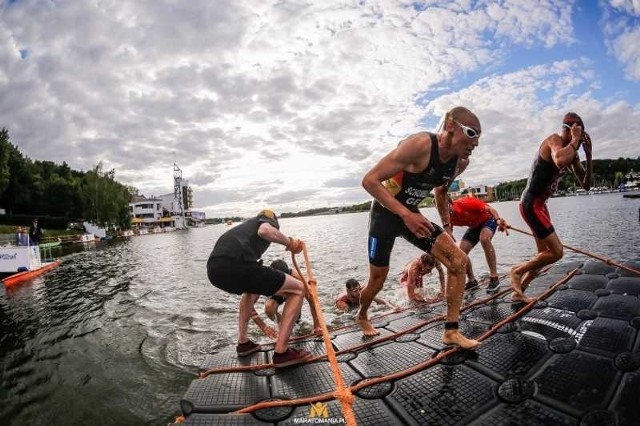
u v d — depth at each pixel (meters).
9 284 13.20
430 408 2.49
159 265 17.30
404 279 8.12
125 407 3.96
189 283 11.50
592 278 4.94
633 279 4.60
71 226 56.53
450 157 3.02
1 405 4.13
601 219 23.17
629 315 3.49
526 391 2.50
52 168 68.12
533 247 14.37
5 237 16.91
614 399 2.27
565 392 2.42
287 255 17.44
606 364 2.67
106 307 8.65
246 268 3.34
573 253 11.52
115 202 65.69
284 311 3.41
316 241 25.17
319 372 3.22
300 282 3.50
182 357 5.27
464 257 3.19
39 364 5.27
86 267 17.30
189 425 2.54
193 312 7.70
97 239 50.38
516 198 110.00
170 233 85.25
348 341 3.96
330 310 7.16
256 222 3.65
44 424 3.72
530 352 3.02
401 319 4.62
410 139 2.98
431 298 7.49
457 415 2.38
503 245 15.51
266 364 3.42
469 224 5.94
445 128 2.96
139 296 9.76
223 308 7.90
